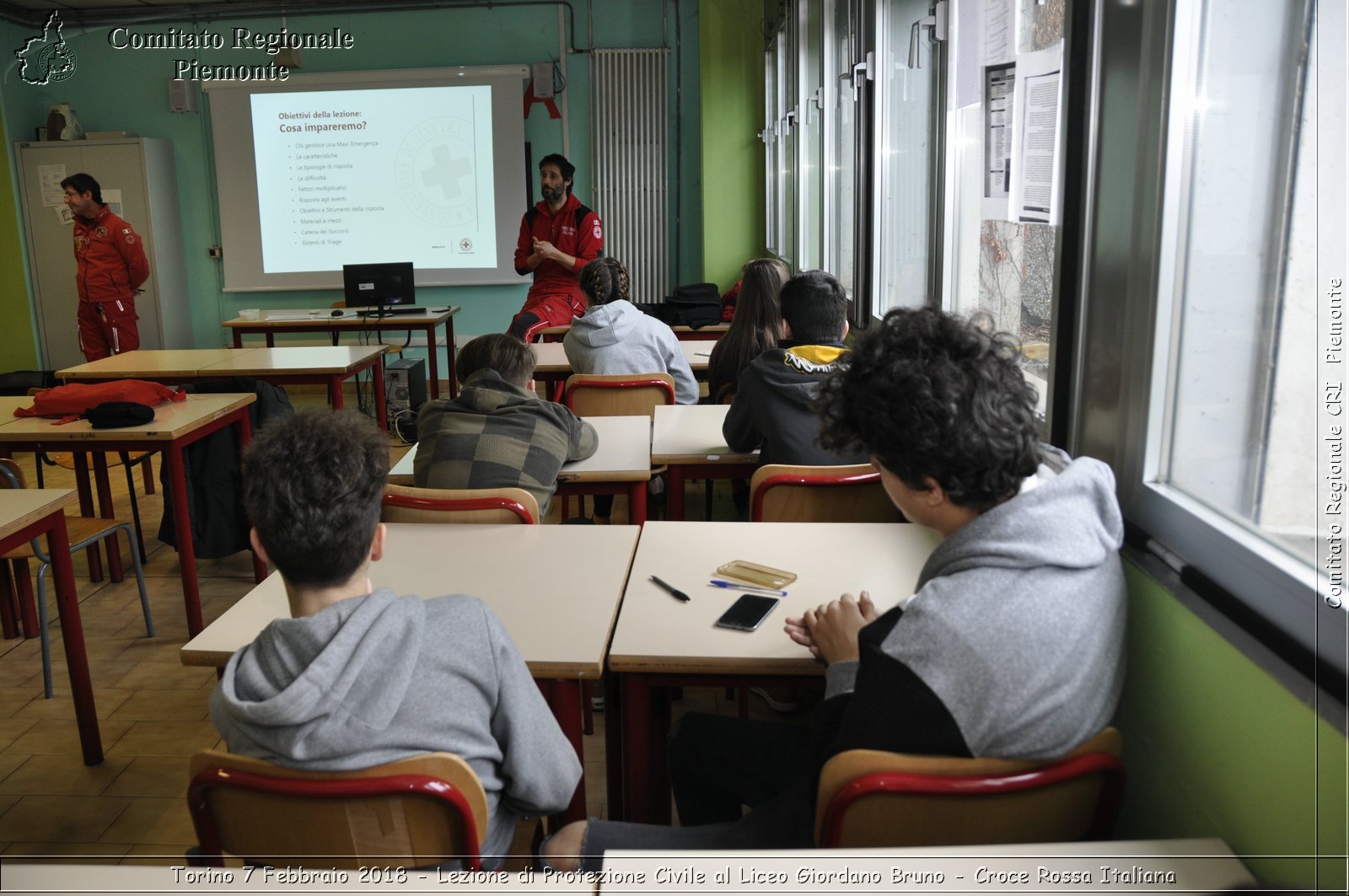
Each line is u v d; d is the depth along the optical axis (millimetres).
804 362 2328
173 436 2924
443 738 1095
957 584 1017
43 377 6047
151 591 3500
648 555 1764
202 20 7613
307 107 7582
